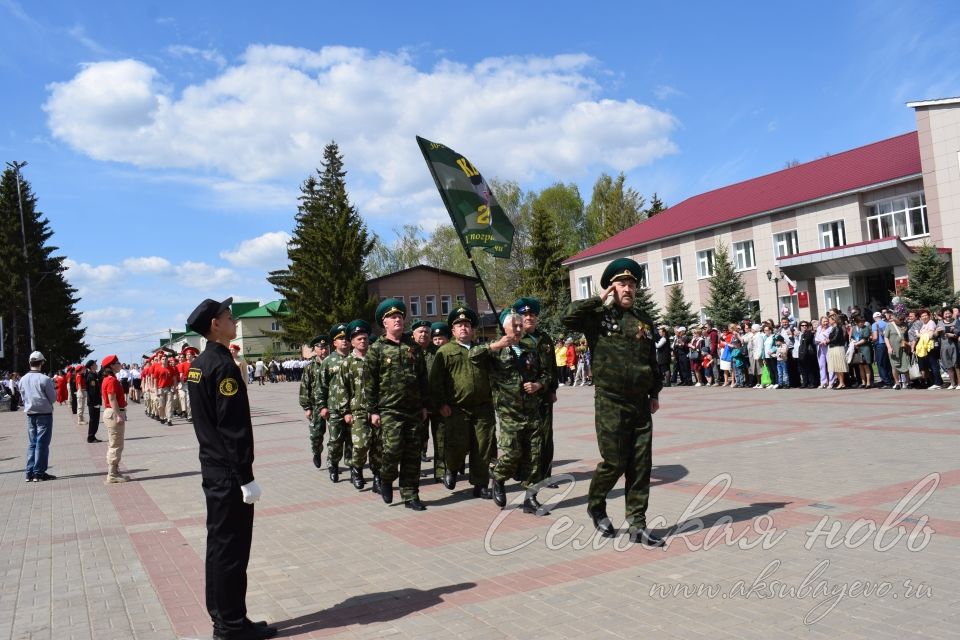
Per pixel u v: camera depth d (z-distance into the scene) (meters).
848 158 37.75
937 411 12.50
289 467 11.78
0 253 54.12
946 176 28.45
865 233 32.66
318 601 5.04
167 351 26.16
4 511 9.19
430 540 6.54
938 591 4.37
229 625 4.38
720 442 10.76
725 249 37.34
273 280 58.75
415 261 78.19
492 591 4.98
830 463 8.46
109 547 6.95
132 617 4.93
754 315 35.84
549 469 7.62
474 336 8.52
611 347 5.90
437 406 8.37
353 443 8.99
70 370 31.22
